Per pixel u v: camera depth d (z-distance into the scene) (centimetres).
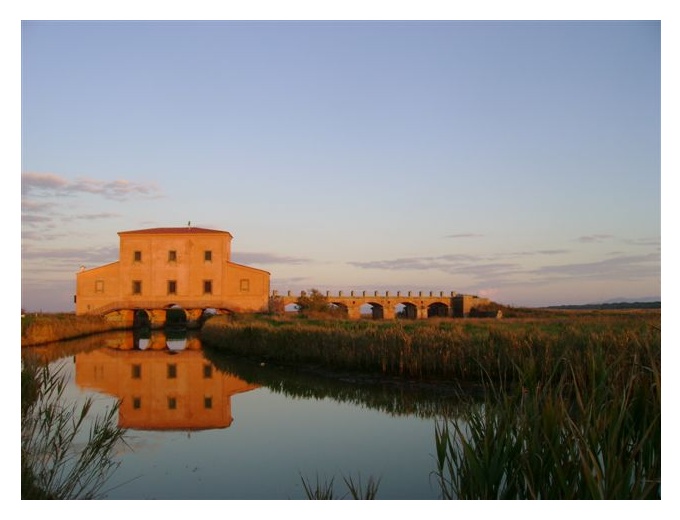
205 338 4312
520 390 755
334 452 1162
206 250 6109
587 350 1310
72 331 4584
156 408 1688
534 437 633
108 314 6047
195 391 2008
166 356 3194
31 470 802
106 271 6091
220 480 990
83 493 894
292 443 1246
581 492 592
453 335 2089
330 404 1709
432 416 1477
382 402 1700
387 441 1238
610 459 563
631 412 674
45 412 966
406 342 2088
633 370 739
